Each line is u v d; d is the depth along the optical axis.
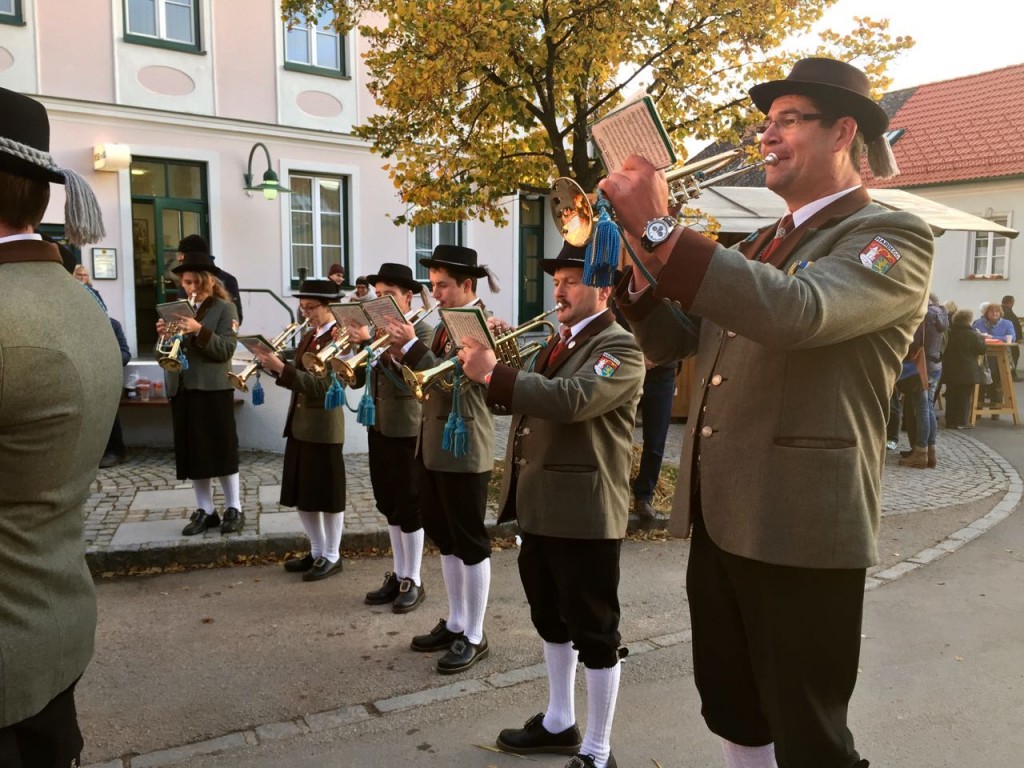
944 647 4.16
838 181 1.93
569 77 6.30
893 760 3.10
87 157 10.52
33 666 1.56
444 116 6.68
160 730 3.31
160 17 10.92
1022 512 6.88
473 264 4.17
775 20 6.02
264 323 12.02
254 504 6.49
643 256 1.69
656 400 6.12
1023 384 16.56
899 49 6.34
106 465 7.88
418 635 4.28
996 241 19.86
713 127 6.58
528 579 3.12
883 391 1.87
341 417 5.04
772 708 1.89
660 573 5.33
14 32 9.91
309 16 7.34
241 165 11.70
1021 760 3.11
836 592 1.85
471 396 3.87
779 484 1.83
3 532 1.53
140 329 11.36
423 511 4.08
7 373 1.47
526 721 3.40
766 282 1.56
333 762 3.09
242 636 4.27
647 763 3.11
